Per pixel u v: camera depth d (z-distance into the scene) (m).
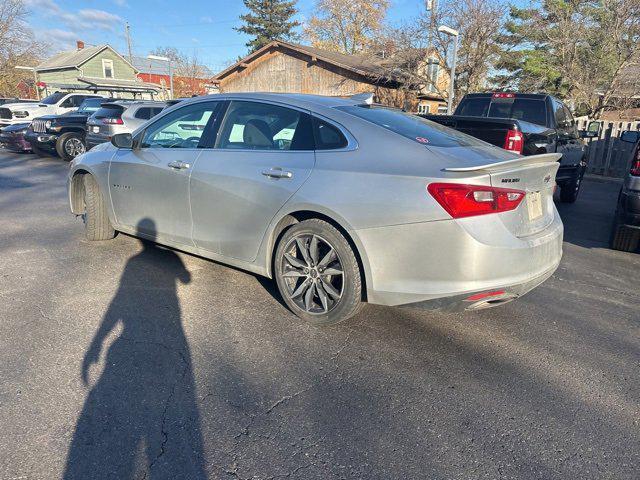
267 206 3.44
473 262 2.78
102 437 2.24
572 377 2.90
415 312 3.72
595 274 4.82
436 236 2.82
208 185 3.76
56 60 45.56
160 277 4.23
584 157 9.37
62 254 4.76
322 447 2.24
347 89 22.95
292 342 3.20
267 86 25.92
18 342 3.03
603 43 16.28
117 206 4.68
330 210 3.11
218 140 3.86
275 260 3.50
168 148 4.18
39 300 3.66
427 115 7.25
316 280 3.33
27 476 1.99
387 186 2.95
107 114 11.74
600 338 3.42
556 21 18.05
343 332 3.36
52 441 2.20
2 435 2.22
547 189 3.31
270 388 2.68
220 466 2.11
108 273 4.27
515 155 3.51
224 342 3.16
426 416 2.50
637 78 15.93
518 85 21.23
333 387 2.71
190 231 4.02
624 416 2.55
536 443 2.32
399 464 2.16
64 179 9.92
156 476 2.03
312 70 23.95
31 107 17.08
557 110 8.49
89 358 2.89
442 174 2.82
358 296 3.19
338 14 41.97
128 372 2.76
